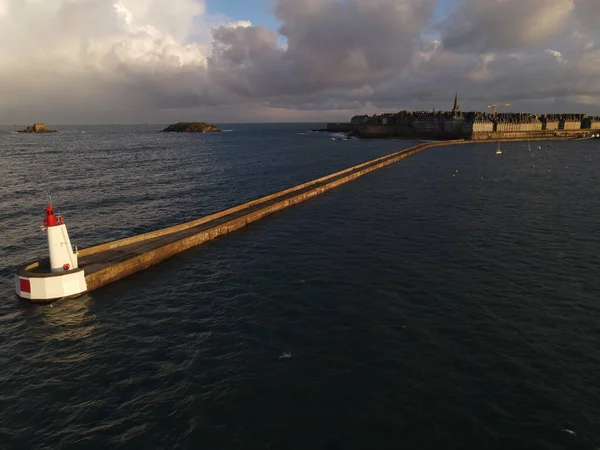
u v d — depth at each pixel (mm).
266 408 15414
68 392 16656
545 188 70188
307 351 19250
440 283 27578
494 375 17422
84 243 37906
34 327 22141
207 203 56812
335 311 23406
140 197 60562
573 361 18547
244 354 19078
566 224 44625
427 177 84938
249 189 69312
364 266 30953
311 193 62188
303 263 31781
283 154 143000
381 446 13594
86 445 13812
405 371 17656
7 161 110000
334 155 140500
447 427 14414
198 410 15367
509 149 169875
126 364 18531
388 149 169000
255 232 41875
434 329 21312
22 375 17859
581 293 26125
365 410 15266
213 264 32062
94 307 24484
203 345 19984
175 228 38750
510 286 27188
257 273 29781
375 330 21172
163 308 24234
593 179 81688
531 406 15516
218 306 24344
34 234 41094
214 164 108188
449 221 45781
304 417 14922
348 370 17750
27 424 14859
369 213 50188
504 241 37906
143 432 14336
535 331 21219
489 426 14484
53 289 25172
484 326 21688
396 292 26031
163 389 16688
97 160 115125
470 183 76312
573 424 14594
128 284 28109
